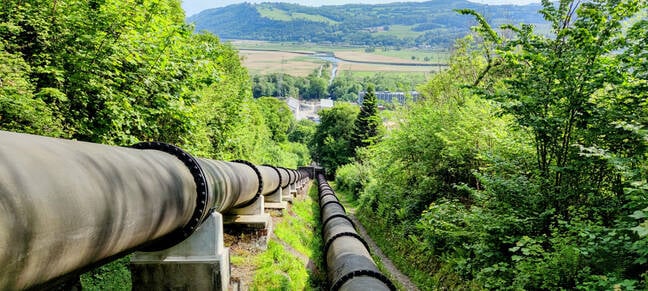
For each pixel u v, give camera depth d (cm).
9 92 594
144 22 884
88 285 565
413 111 1962
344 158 6222
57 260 213
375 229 2050
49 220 198
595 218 753
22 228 180
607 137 732
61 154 244
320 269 1112
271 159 3956
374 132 5659
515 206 843
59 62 740
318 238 1501
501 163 895
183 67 996
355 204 3356
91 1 800
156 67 909
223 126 1650
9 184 181
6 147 202
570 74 739
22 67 654
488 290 855
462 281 1034
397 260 1484
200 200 461
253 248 1005
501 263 782
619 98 732
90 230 235
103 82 770
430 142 1608
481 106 1295
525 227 804
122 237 287
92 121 786
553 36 837
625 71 716
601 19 734
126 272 634
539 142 848
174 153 468
